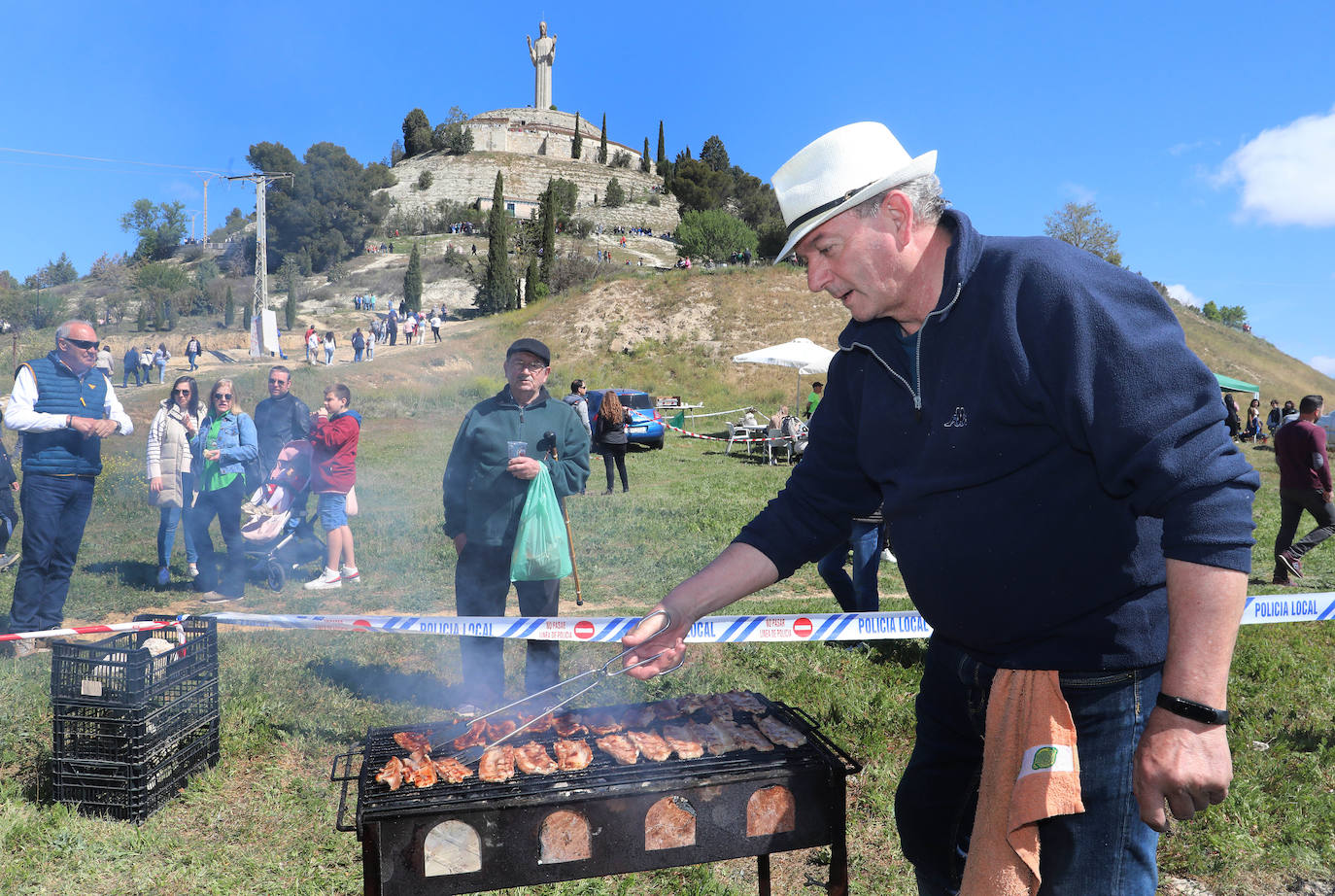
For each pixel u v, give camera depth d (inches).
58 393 223.5
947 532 70.9
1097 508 65.7
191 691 155.6
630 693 195.5
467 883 78.2
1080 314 61.8
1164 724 57.5
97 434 230.4
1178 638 57.5
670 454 830.5
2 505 303.4
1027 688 69.2
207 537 296.2
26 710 178.2
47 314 2748.5
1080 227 1813.5
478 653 186.1
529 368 179.8
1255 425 1162.6
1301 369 1884.8
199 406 306.2
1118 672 67.3
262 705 182.4
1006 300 65.1
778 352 896.3
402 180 4650.6
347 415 311.7
